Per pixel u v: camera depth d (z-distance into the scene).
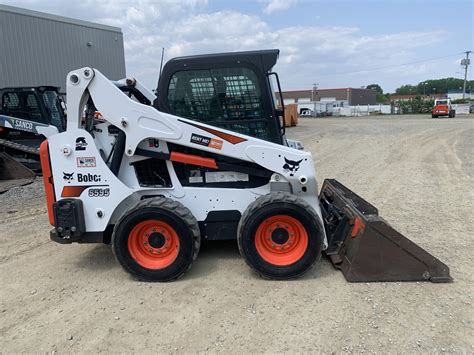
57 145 4.11
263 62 4.05
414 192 7.61
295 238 3.94
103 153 4.34
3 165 9.82
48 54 17.25
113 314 3.44
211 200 4.25
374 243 3.80
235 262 4.42
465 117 38.03
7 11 15.48
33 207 7.16
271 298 3.61
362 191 7.75
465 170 9.80
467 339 2.94
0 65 15.38
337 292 3.67
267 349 2.90
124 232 3.92
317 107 57.06
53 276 4.25
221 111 4.17
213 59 4.05
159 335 3.11
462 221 5.75
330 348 2.89
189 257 3.94
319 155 12.96
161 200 3.98
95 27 19.42
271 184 4.16
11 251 5.01
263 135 4.22
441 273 3.77
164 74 4.10
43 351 2.96
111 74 20.75
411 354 2.79
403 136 18.30
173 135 4.04
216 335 3.09
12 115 10.48
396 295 3.57
